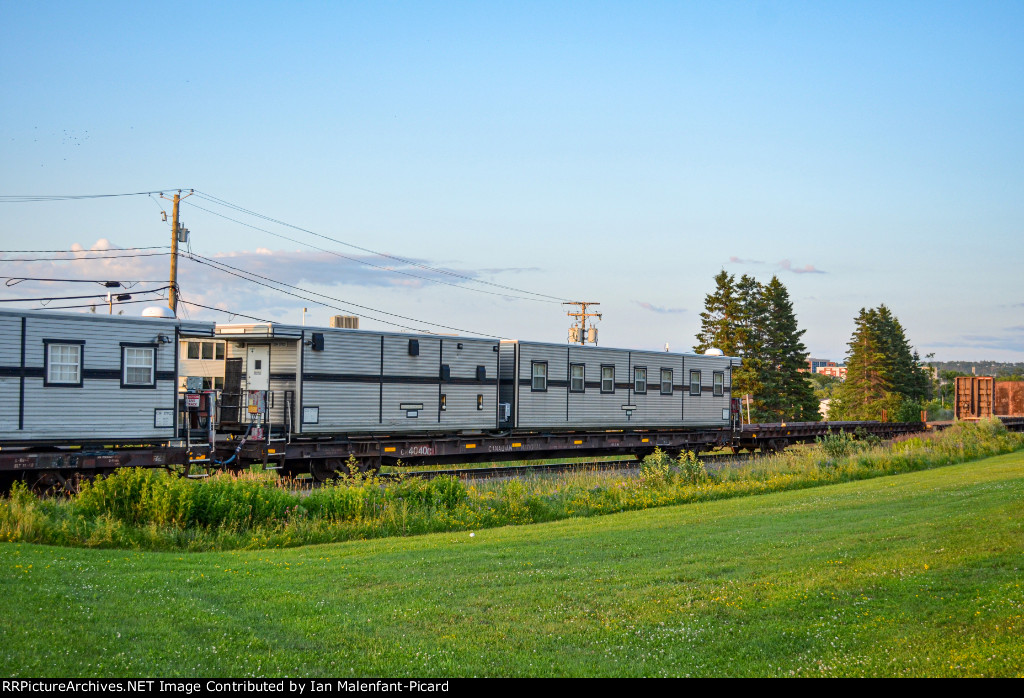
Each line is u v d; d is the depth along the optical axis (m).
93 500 14.95
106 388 20.12
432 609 9.44
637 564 11.69
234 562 12.08
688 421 36.62
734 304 68.00
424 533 15.93
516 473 27.27
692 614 9.13
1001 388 65.00
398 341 26.11
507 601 9.80
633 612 9.31
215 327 22.83
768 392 67.06
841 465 26.69
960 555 10.92
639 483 21.89
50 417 19.23
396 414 26.02
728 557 11.88
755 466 27.16
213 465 22.94
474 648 8.20
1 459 18.36
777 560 11.52
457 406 27.80
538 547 13.25
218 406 24.48
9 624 8.25
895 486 21.00
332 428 24.33
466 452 28.14
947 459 30.59
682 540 13.59
